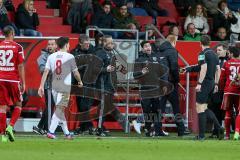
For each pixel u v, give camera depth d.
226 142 42.81
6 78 40.97
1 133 42.94
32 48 49.50
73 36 59.66
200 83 45.34
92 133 49.12
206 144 40.66
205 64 45.22
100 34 50.69
